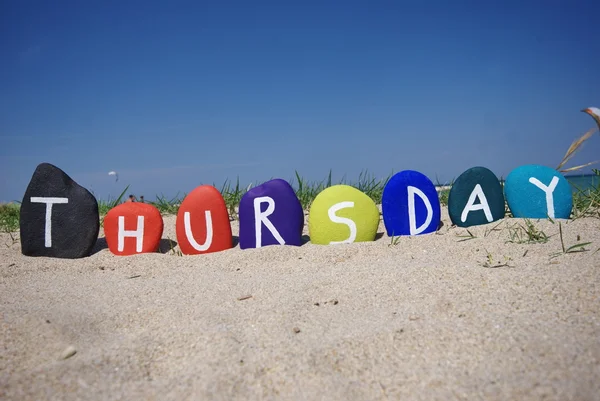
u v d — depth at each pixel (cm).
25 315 22
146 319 22
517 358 16
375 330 19
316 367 17
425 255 30
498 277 23
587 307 19
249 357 17
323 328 20
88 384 16
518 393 14
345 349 18
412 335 18
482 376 15
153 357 18
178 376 17
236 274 30
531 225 33
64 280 31
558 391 14
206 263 33
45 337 20
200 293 26
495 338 17
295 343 18
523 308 19
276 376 16
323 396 15
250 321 21
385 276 25
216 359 17
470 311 20
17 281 31
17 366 18
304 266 30
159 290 27
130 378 17
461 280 23
